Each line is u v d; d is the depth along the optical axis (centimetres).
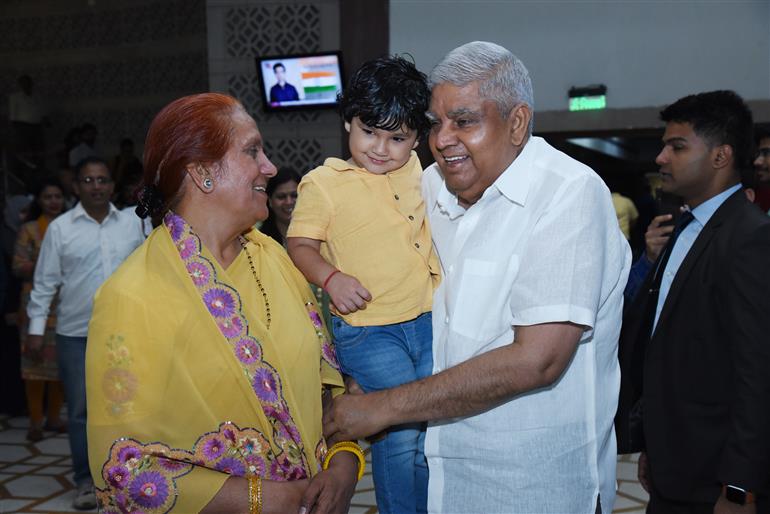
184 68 1006
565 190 172
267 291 175
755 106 543
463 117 172
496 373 164
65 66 1092
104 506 152
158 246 162
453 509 184
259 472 159
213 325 157
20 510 406
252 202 167
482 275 180
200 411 154
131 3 1041
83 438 406
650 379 221
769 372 197
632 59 566
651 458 220
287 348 170
